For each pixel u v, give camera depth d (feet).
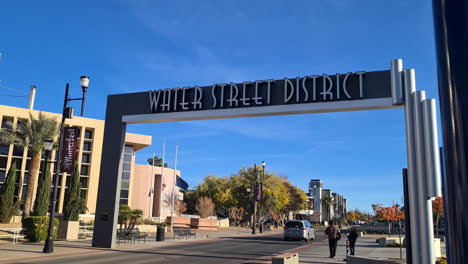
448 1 7.92
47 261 47.80
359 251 73.10
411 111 25.40
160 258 54.39
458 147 7.33
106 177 67.46
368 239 122.93
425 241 22.48
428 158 22.74
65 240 79.10
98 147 159.02
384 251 73.10
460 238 7.15
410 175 24.23
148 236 98.94
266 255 62.39
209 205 194.08
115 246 67.36
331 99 53.01
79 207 105.40
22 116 144.15
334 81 53.36
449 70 7.70
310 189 430.61
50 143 63.57
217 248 73.67
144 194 184.65
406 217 31.94
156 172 192.95
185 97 63.52
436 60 8.28
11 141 108.47
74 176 105.81
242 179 199.11
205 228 157.17
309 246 85.51
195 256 58.18
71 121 153.28
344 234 175.42
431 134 22.85
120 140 68.03
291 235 102.68
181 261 51.67
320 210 419.95
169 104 64.08
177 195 204.13
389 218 105.19
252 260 54.70
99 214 66.54
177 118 63.67
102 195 66.95
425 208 22.70
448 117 7.68
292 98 55.57
